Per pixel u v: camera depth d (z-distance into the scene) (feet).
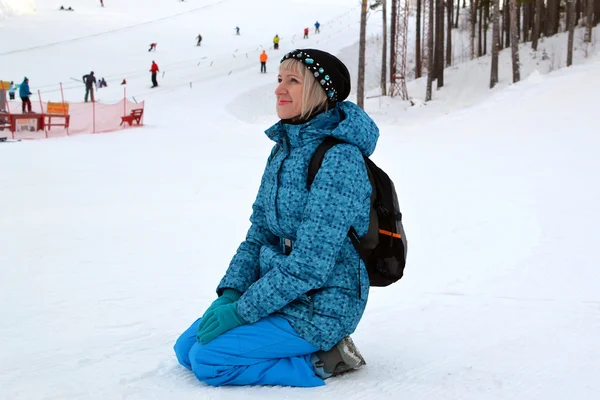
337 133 8.54
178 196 33.14
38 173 41.86
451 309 13.65
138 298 15.48
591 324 12.21
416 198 29.73
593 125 50.72
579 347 10.85
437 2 120.26
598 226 21.42
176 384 8.92
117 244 22.11
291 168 8.84
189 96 118.21
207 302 15.16
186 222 26.25
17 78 142.20
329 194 8.36
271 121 97.91
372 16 233.14
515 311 13.28
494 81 108.47
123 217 27.35
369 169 8.87
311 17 239.91
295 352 8.93
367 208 8.75
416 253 19.44
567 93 63.98
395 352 10.89
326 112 8.82
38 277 17.60
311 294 8.89
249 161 49.62
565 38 128.36
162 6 248.73
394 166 42.09
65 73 148.15
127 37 194.18
